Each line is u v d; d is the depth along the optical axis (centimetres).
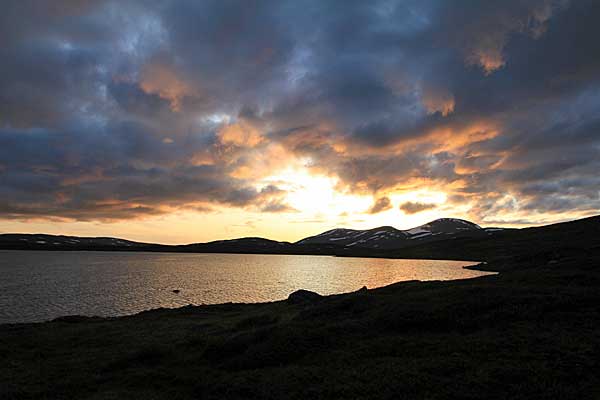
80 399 1677
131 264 19938
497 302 2652
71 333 3272
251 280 12056
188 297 8131
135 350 2508
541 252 8594
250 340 2347
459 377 1594
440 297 2988
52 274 13025
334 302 3375
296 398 1527
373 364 1830
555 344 1858
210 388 1709
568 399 1354
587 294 2661
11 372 2081
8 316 5788
